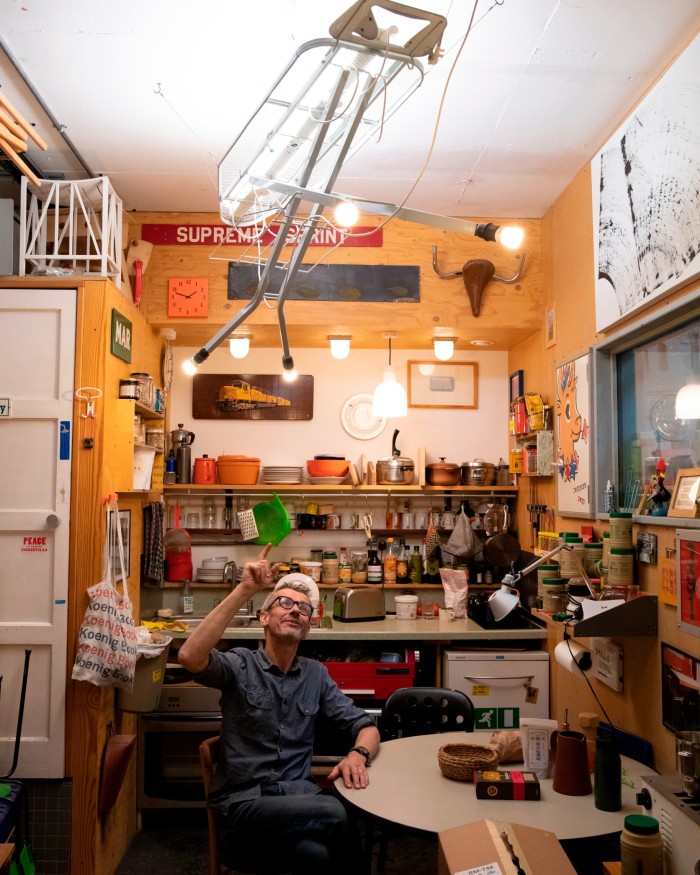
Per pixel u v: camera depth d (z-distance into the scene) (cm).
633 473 322
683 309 265
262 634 404
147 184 394
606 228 330
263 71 289
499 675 407
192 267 430
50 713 323
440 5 250
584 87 299
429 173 378
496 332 445
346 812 245
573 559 314
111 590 323
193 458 494
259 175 277
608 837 204
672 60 281
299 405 497
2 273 340
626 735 292
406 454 500
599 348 338
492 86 299
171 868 346
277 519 476
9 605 328
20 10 257
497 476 490
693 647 250
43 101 313
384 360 502
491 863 178
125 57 283
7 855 231
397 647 441
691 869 178
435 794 232
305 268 431
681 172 262
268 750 272
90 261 397
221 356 499
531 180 385
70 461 334
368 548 485
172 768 388
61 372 336
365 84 229
